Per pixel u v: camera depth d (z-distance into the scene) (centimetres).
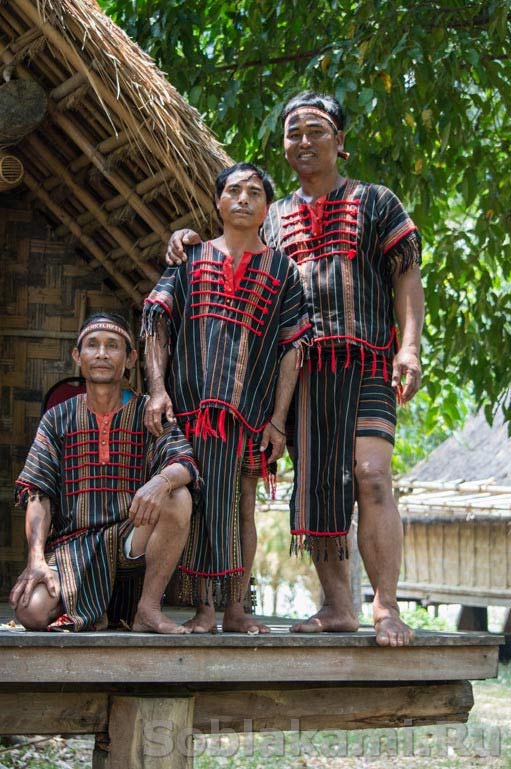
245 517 439
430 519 1541
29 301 650
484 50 805
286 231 465
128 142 542
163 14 841
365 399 447
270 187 443
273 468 440
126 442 437
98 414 439
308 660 413
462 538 1490
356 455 444
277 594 1933
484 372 903
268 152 846
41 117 542
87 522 429
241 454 425
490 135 934
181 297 438
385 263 460
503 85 802
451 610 2434
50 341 654
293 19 846
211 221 555
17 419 644
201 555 418
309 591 1964
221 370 423
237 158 884
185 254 443
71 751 856
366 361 449
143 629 406
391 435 448
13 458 643
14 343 647
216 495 418
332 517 440
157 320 431
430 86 775
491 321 890
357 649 422
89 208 596
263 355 432
